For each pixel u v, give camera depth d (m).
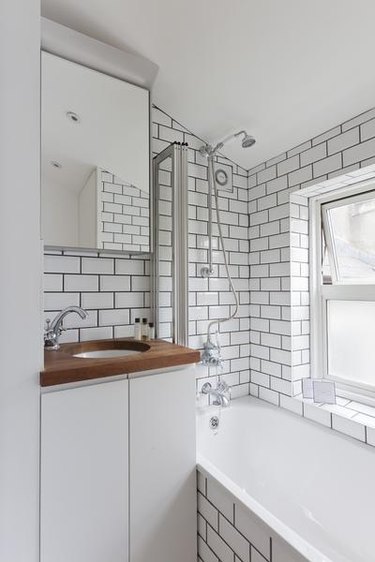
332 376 1.92
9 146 0.97
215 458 1.79
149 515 1.19
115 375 1.12
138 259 1.71
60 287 1.49
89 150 1.41
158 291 1.71
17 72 0.98
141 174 1.54
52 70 1.33
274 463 1.79
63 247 1.37
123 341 1.55
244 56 1.38
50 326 1.39
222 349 2.02
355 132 1.54
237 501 1.10
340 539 1.42
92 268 1.58
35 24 1.00
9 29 0.97
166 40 1.35
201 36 1.31
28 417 0.98
